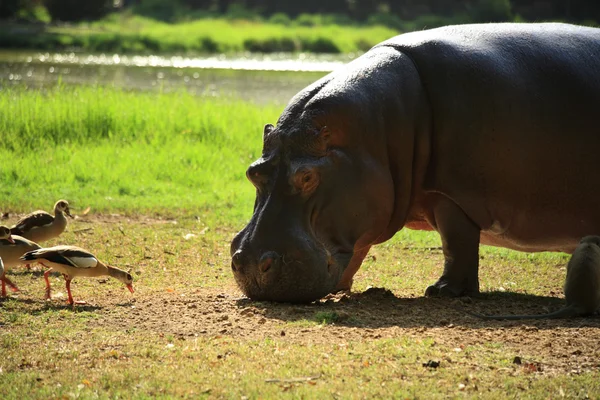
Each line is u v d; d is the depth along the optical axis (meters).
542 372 15.92
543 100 22.91
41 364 16.27
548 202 23.16
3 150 43.09
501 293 23.58
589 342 17.73
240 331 18.45
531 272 27.44
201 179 41.22
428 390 14.83
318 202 20.75
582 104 23.19
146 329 18.70
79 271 20.88
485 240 24.31
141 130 48.78
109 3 180.75
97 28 163.75
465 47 22.94
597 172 23.33
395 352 16.77
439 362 16.25
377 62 22.56
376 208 21.52
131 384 15.10
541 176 22.94
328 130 20.89
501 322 19.67
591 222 23.58
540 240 23.58
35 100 49.72
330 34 161.00
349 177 21.06
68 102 49.47
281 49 155.62
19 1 166.62
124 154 43.94
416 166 22.50
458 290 22.52
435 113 22.42
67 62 113.50
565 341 17.77
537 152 22.81
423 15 173.38
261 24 171.88
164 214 35.06
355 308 20.72
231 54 147.75
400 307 20.92
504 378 15.48
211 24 169.62
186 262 27.00
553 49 23.55
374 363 16.20
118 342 17.64
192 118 50.34
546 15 145.00
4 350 17.08
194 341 17.62
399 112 21.98
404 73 22.44
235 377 15.39
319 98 21.36
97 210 35.09
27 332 18.36
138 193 38.59
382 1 178.75
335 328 18.62
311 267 20.28
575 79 23.28
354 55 153.50
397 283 25.16
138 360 16.45
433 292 22.56
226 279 24.73
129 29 164.00
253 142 48.38
